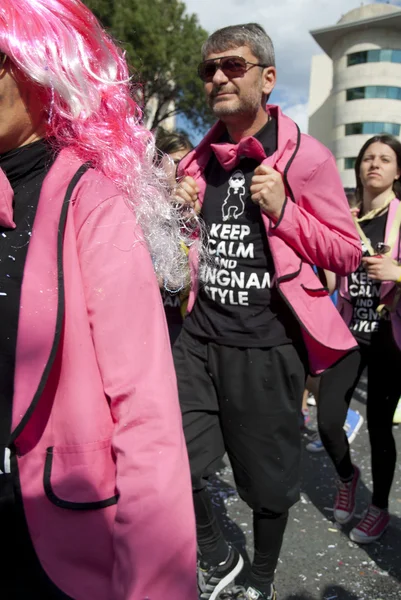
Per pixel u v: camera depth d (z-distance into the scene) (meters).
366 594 2.15
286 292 1.82
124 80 1.09
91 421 0.86
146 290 0.88
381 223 2.63
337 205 1.88
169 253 1.19
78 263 0.88
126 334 0.86
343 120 41.81
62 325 0.85
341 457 2.56
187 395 1.95
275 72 1.94
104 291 0.86
